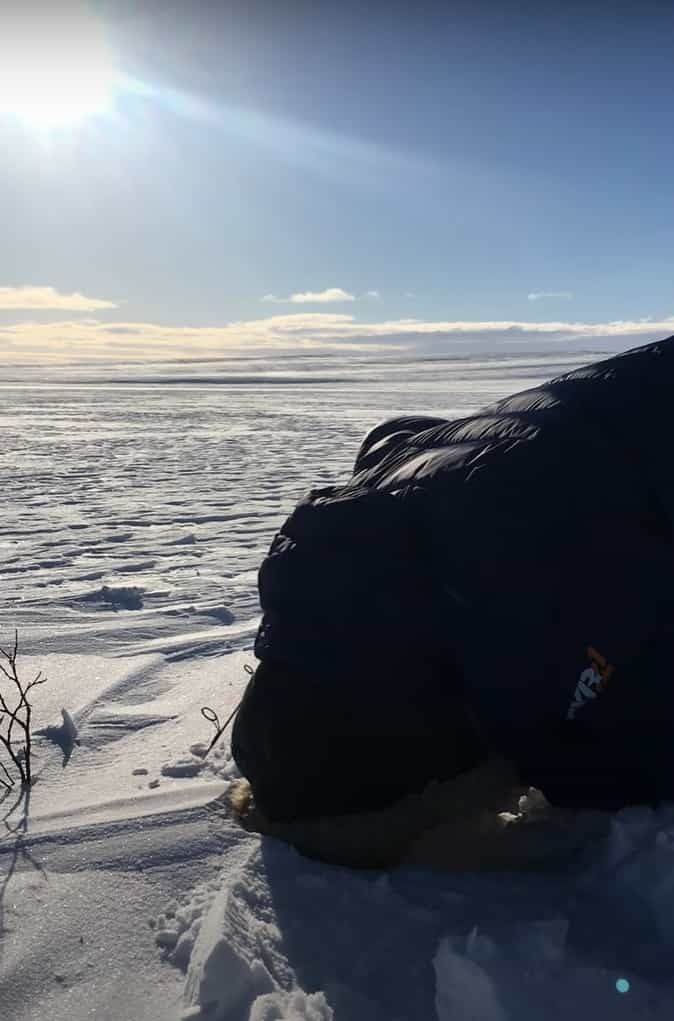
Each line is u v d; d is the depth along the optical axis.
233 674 4.12
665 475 2.56
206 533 8.20
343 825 2.52
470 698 2.49
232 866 2.52
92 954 2.14
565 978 1.92
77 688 3.97
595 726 2.47
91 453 15.52
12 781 3.06
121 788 3.00
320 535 2.66
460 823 2.54
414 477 2.81
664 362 2.76
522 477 2.60
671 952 2.08
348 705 2.48
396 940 2.17
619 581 2.46
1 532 8.26
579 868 2.42
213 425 21.98
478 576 2.52
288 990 2.02
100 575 6.45
